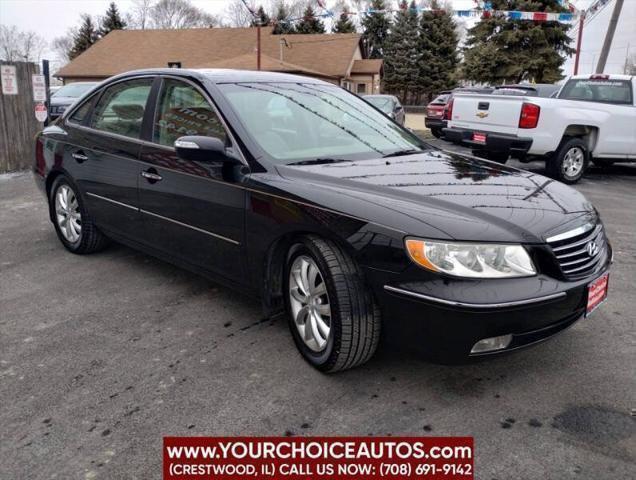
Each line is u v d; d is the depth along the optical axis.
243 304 3.98
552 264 2.69
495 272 2.55
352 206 2.80
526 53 32.25
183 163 3.66
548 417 2.68
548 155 8.97
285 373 3.06
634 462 2.37
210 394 2.87
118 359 3.22
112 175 4.29
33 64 10.50
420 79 48.00
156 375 3.05
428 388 2.93
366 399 2.83
